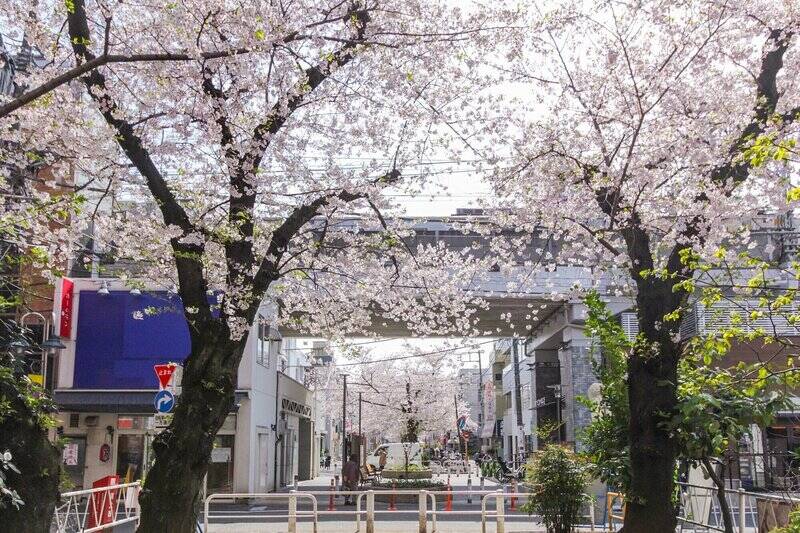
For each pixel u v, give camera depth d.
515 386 41.84
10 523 7.47
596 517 16.86
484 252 16.34
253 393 26.62
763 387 8.30
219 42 9.45
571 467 12.90
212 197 11.02
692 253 8.28
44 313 24.19
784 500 9.74
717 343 8.18
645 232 10.03
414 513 22.28
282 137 10.39
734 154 9.69
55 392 24.56
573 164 10.91
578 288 12.05
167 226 9.35
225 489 25.78
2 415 7.62
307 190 10.54
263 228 11.01
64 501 12.00
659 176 10.53
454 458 56.03
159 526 8.32
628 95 10.67
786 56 10.80
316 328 13.65
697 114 10.57
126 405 24.38
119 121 9.39
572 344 28.58
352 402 50.88
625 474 10.70
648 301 9.55
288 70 9.76
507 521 19.45
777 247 11.84
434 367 45.50
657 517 9.00
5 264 10.23
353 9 9.82
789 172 9.48
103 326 25.20
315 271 12.58
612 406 11.34
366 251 12.63
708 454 9.19
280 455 33.31
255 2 8.97
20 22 9.77
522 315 27.17
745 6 10.17
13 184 10.13
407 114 10.66
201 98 9.63
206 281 10.20
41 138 10.23
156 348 25.17
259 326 27.25
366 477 32.59
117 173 10.66
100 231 11.33
